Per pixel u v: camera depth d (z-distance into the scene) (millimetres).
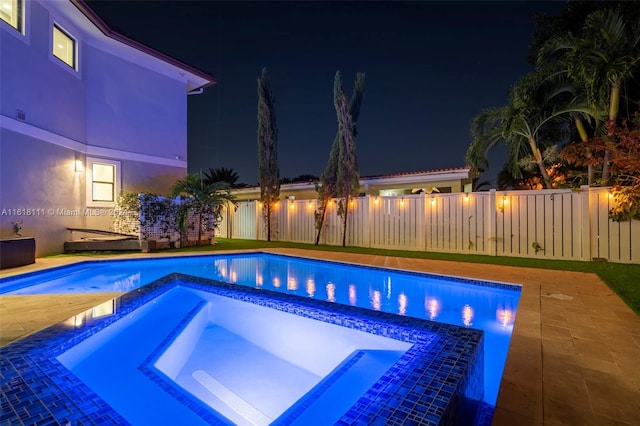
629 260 8219
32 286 6809
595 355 2971
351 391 2988
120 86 12016
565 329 3639
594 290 5395
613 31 8195
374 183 15641
